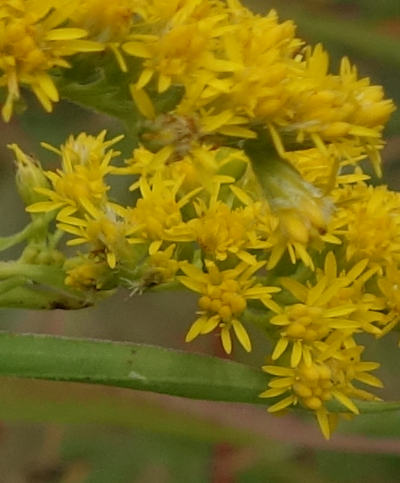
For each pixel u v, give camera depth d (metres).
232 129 0.26
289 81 0.26
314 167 0.28
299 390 0.27
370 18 0.37
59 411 0.30
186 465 0.34
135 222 0.27
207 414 0.31
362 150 0.27
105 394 0.30
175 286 0.28
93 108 0.27
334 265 0.27
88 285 0.27
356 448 0.31
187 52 0.26
